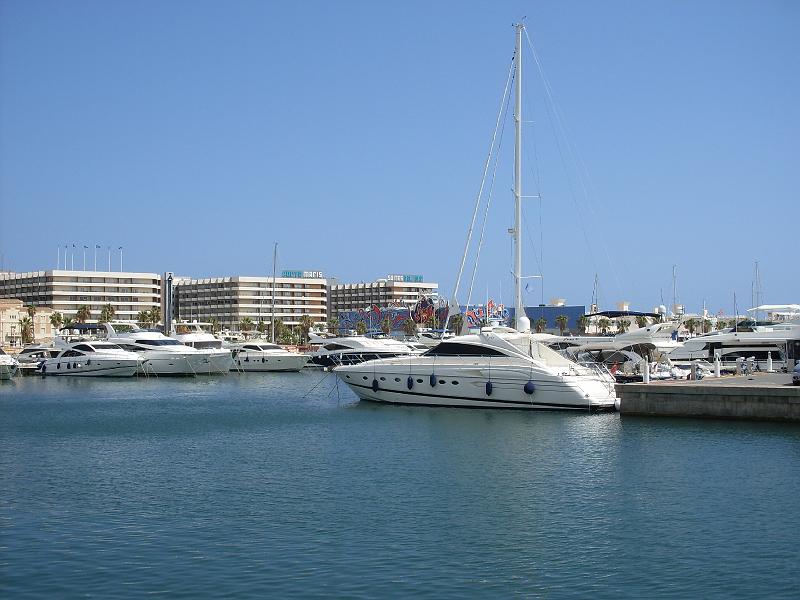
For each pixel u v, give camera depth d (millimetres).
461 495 30141
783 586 20812
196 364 100250
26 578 21438
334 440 43250
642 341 61938
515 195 57188
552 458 37000
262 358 110250
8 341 187875
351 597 20031
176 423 51750
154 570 22000
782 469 33812
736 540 24484
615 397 51344
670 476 32875
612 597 20141
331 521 26688
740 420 45688
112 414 57688
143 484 32531
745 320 113062
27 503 29375
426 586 20781
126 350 100938
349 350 99812
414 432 45469
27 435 46500
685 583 21031
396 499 29641
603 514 27391
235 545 24156
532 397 52094
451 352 55094
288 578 21328
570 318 183125
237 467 35969
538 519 26844
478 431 45188
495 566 22281
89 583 21062
